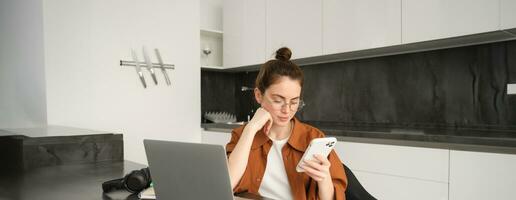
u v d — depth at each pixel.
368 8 2.31
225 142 2.99
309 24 2.66
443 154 1.78
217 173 0.71
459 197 1.72
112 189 1.06
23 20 2.65
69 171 1.40
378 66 2.68
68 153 1.56
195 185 0.75
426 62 2.42
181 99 3.07
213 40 3.57
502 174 1.58
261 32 3.02
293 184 1.16
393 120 2.59
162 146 0.78
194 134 3.17
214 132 3.10
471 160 1.68
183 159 0.75
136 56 2.79
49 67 2.38
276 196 1.18
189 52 3.12
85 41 2.54
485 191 1.63
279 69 1.18
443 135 1.79
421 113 2.45
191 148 0.73
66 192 1.05
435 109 2.38
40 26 2.38
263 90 1.21
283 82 1.16
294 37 2.77
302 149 1.20
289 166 1.19
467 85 2.24
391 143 2.03
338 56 2.66
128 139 2.76
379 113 2.67
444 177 1.78
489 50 2.14
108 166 1.53
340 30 2.47
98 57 2.60
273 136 1.27
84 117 2.54
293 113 1.20
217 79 3.62
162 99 2.95
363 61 2.77
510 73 2.05
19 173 1.35
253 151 1.25
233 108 3.76
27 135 1.58
